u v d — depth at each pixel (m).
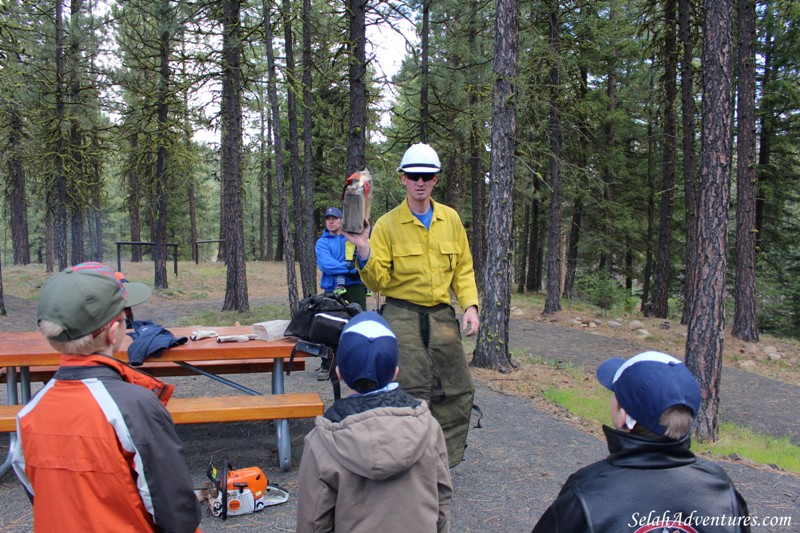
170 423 1.77
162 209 17.73
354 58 11.10
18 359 3.89
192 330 4.85
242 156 22.44
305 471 1.92
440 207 3.60
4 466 3.84
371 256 3.24
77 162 17.28
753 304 13.80
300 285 21.62
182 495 1.75
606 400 6.76
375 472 1.79
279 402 3.91
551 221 16.00
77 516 1.63
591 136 19.83
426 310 3.54
